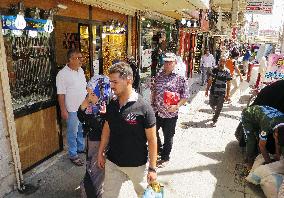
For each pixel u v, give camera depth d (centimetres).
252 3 1548
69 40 709
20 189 392
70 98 449
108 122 288
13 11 377
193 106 918
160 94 472
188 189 428
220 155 551
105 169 308
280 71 741
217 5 1916
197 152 561
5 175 376
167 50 1235
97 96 340
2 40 351
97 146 352
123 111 274
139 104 275
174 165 503
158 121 486
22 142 423
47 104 467
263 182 411
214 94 698
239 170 493
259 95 562
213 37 2384
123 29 812
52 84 476
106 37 733
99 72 710
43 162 473
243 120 500
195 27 1300
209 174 475
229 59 1053
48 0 462
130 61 718
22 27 366
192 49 1578
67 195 389
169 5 663
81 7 581
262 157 462
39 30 424
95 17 651
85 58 695
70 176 437
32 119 439
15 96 409
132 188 381
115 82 265
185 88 473
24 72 421
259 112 463
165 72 475
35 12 412
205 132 678
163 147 500
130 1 613
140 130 280
